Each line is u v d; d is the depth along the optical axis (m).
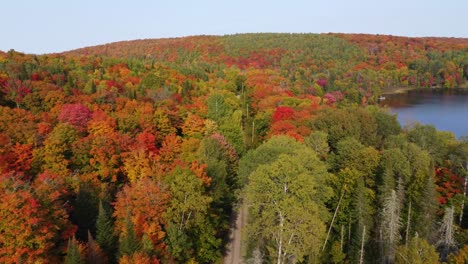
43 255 35.72
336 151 68.69
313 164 47.62
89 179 54.03
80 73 118.38
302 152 49.56
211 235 46.78
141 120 71.75
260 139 88.31
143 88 111.38
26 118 65.12
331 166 62.69
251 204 45.31
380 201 51.94
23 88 80.56
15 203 34.28
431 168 55.62
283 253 41.09
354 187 52.41
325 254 47.47
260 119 94.31
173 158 63.09
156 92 105.00
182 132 79.12
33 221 34.38
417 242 37.62
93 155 57.44
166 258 38.09
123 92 101.06
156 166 55.66
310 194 41.41
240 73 168.62
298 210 37.69
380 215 50.50
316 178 47.16
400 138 72.06
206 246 45.75
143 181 45.53
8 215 34.03
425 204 49.66
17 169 51.88
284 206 38.25
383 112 97.00
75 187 50.72
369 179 57.22
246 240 45.34
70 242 33.00
